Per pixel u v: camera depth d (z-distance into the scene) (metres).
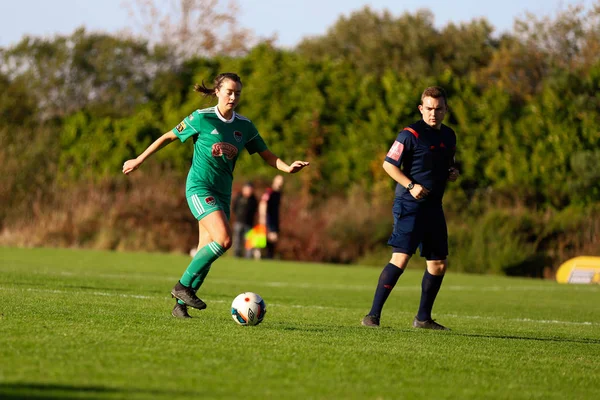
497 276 63.41
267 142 82.81
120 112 93.94
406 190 23.30
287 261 68.31
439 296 40.75
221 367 14.10
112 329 18.05
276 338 18.20
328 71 86.19
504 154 76.88
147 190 75.56
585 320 29.78
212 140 22.12
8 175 76.31
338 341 18.42
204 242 22.75
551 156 75.31
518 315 31.00
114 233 72.38
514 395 13.34
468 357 17.19
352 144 80.56
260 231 69.06
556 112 77.56
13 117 92.06
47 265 47.78
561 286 51.72
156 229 73.50
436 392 13.18
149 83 95.88
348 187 79.56
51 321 18.88
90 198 75.94
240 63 89.94
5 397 10.99
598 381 15.22
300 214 74.75
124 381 12.46
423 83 82.25
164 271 47.56
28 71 94.75
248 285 41.66
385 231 71.12
